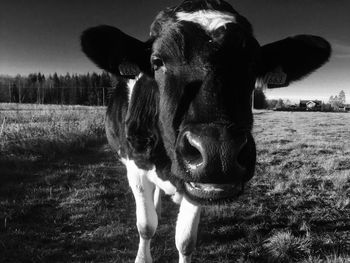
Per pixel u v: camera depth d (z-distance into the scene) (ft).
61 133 11.41
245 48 2.60
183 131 2.39
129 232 5.10
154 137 3.22
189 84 2.47
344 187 7.58
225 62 2.46
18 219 5.45
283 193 7.06
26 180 7.38
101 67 3.11
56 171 8.09
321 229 5.31
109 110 4.77
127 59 3.08
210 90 2.37
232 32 2.51
